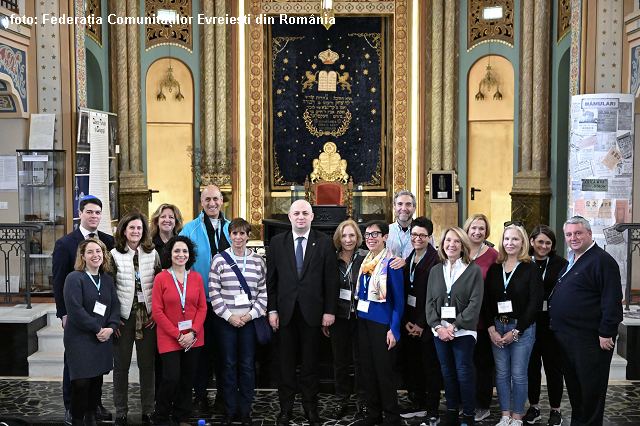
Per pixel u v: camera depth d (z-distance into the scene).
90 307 4.18
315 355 4.59
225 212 11.17
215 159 11.12
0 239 6.45
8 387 5.54
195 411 4.77
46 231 7.59
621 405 5.02
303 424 4.62
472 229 4.66
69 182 7.84
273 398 5.23
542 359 4.66
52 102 7.84
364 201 12.23
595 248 4.17
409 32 11.33
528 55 10.12
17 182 7.74
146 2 10.91
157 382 4.80
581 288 4.14
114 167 9.22
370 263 4.45
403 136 11.55
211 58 11.04
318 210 6.88
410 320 4.64
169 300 4.32
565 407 4.96
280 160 12.08
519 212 10.12
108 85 10.50
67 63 7.83
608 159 6.69
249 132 11.46
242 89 11.30
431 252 4.64
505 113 10.72
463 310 4.31
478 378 4.63
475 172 11.07
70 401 4.62
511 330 4.33
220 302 4.54
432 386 4.58
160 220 4.76
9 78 7.30
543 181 9.94
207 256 4.87
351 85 12.05
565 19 9.49
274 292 4.66
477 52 10.86
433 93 11.13
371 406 4.48
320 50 11.97
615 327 4.00
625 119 6.70
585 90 7.57
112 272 4.43
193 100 11.16
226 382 4.61
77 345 4.18
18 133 7.75
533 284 4.28
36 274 7.56
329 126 12.12
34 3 7.77
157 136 11.16
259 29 11.34
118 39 10.45
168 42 11.02
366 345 4.46
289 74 11.95
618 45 7.43
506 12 10.58
